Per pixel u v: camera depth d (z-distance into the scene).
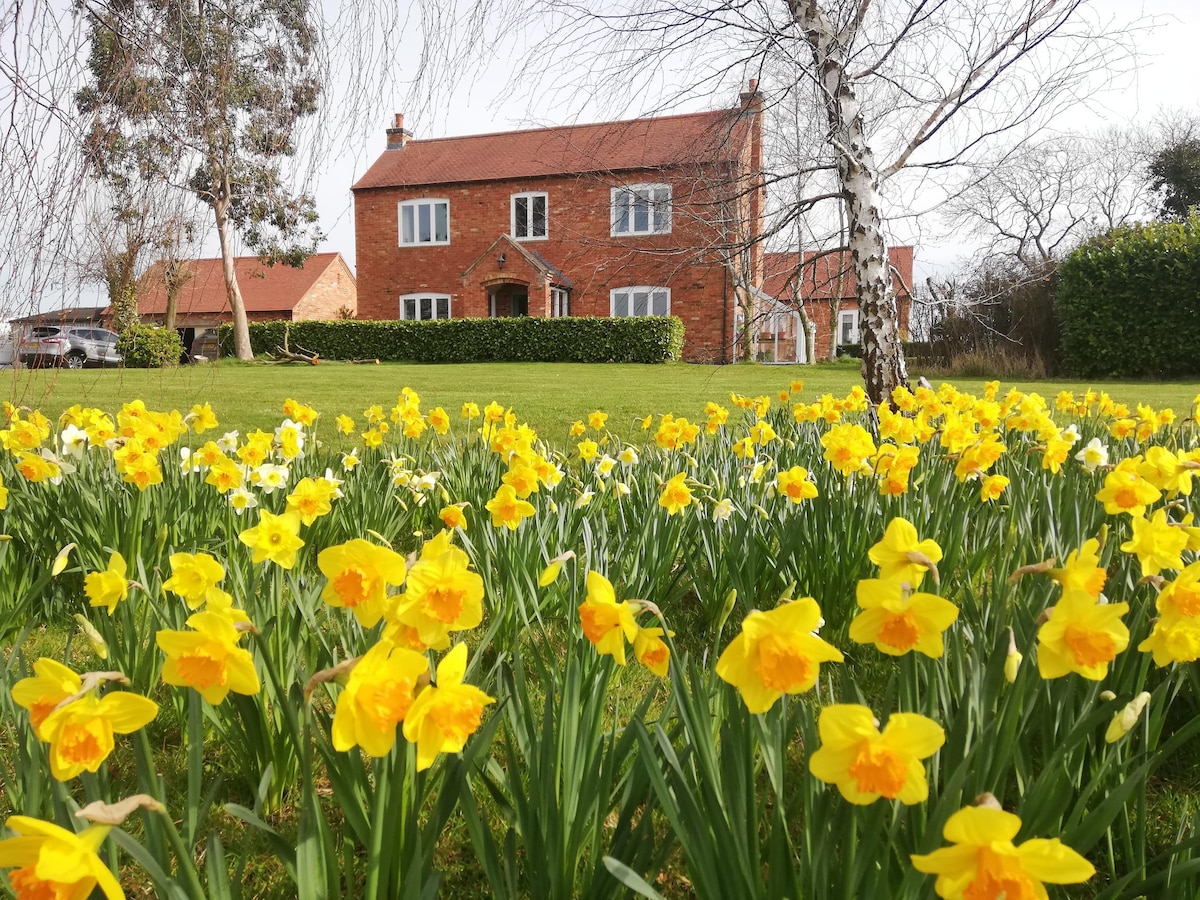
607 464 3.69
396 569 1.10
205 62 3.54
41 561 3.17
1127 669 1.78
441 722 0.97
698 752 1.23
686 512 3.36
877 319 6.11
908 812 1.27
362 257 27.22
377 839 1.14
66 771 0.95
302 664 2.16
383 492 4.06
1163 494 2.86
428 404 10.87
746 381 15.09
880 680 2.54
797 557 3.03
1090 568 1.23
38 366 3.84
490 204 26.12
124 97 3.35
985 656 1.70
